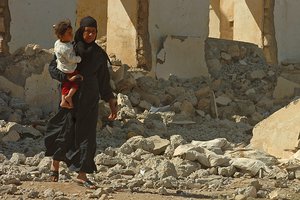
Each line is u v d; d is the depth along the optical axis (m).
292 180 10.56
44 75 15.16
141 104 16.89
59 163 10.18
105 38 21.61
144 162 11.05
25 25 17.67
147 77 18.05
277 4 23.09
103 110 14.74
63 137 8.95
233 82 19.78
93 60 8.82
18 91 15.05
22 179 9.53
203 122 16.73
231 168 10.79
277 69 21.14
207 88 18.06
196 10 20.47
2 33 17.33
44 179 9.55
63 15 18.28
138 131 14.39
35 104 15.05
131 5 19.09
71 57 8.71
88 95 8.81
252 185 9.75
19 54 15.47
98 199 8.43
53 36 18.09
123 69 17.11
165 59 19.34
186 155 11.09
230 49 20.75
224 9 26.95
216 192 9.45
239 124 16.77
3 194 8.56
